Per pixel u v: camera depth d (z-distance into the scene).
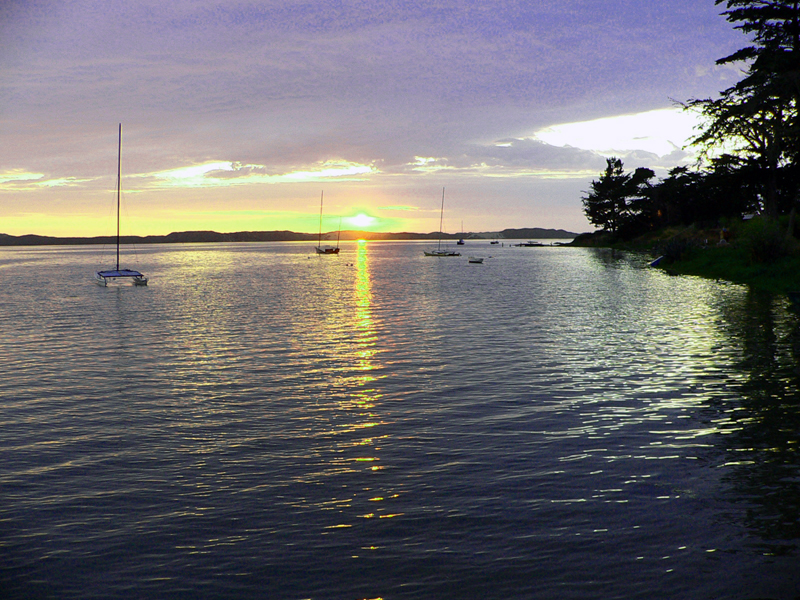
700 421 15.17
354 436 14.66
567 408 16.64
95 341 29.50
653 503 10.66
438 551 9.31
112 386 20.06
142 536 9.96
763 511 10.23
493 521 10.18
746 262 56.19
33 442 14.57
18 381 20.89
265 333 31.36
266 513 10.68
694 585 8.29
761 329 28.41
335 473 12.39
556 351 24.73
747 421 15.03
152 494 11.55
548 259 127.69
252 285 68.25
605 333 29.03
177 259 167.50
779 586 8.20
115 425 15.84
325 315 38.91
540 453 13.24
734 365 21.17
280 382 20.31
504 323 33.31
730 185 64.06
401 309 41.59
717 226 96.25
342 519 10.40
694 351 23.91
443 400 17.72
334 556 9.26
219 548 9.55
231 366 23.02
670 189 137.75
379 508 10.77
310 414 16.56
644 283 57.22
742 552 9.02
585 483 11.58
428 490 11.46
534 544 9.42
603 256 126.62
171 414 16.77
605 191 178.88
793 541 9.27
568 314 36.72
